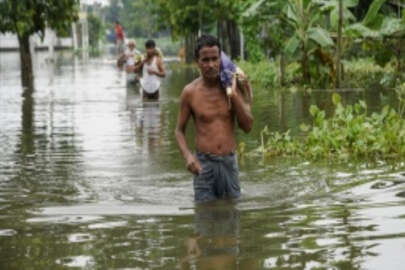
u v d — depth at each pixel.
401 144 9.66
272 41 22.39
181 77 31.00
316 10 19.55
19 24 27.16
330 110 14.83
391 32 18.52
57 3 28.34
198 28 45.53
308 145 10.04
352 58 28.06
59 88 24.59
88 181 8.40
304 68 20.38
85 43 85.94
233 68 7.30
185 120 7.48
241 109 7.22
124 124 13.92
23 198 7.52
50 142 11.67
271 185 7.87
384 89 19.17
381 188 7.48
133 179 8.47
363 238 5.44
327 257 5.00
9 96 21.39
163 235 5.79
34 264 5.10
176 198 7.40
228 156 7.34
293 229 5.82
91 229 6.09
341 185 7.72
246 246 5.36
